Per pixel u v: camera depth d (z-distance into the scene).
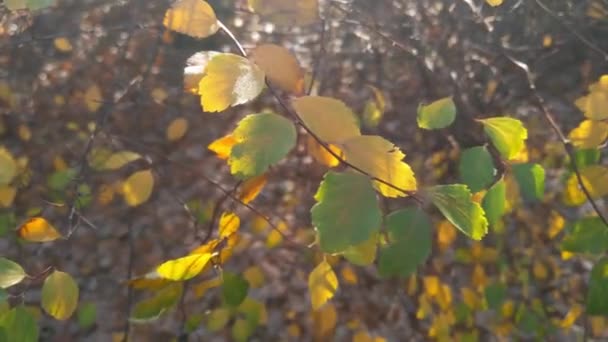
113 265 2.59
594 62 2.02
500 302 1.82
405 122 2.01
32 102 2.39
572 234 1.05
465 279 1.99
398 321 2.29
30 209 2.17
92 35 2.31
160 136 2.42
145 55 2.32
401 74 1.98
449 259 1.96
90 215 2.61
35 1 1.19
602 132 1.09
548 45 2.00
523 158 1.23
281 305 2.53
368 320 2.34
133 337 2.41
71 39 2.35
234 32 1.79
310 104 0.77
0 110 2.37
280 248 2.47
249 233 2.44
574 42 2.00
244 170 0.74
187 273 1.00
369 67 2.00
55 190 2.04
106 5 2.28
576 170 1.08
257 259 2.47
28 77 2.39
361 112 1.98
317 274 1.09
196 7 0.92
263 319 2.24
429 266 1.92
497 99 1.90
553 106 1.99
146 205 2.54
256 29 1.80
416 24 1.94
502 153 0.92
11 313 1.08
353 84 2.01
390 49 1.93
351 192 0.73
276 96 0.84
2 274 1.06
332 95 1.97
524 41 2.01
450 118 0.99
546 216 1.88
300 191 2.24
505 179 1.01
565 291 2.04
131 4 2.09
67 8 2.30
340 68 1.99
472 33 1.92
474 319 1.94
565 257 1.13
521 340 2.00
